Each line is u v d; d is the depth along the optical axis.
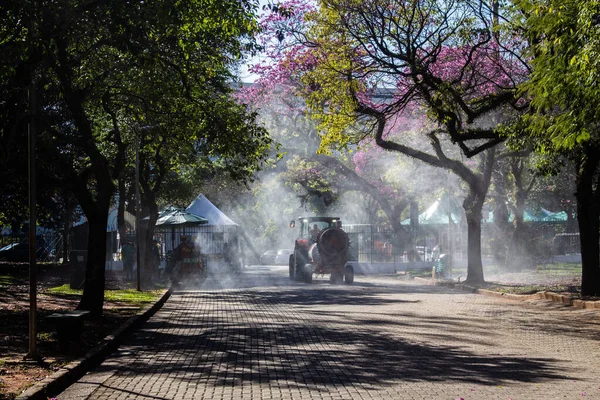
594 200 21.59
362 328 15.16
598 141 18.84
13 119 12.59
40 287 27.27
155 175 39.44
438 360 10.87
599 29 11.88
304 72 24.39
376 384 8.91
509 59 25.08
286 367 10.27
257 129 19.62
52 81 17.19
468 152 21.19
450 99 20.97
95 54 17.25
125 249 35.75
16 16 11.88
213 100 20.39
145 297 23.03
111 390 8.78
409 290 28.30
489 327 15.48
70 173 16.62
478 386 8.77
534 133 15.23
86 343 12.12
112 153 28.48
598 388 8.66
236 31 16.36
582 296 21.36
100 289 16.36
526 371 9.89
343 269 33.28
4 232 56.25
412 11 20.45
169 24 13.23
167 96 19.30
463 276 35.28
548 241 43.97
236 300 23.88
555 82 12.72
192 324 16.47
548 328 15.34
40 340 12.19
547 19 12.95
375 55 21.23
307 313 18.75
